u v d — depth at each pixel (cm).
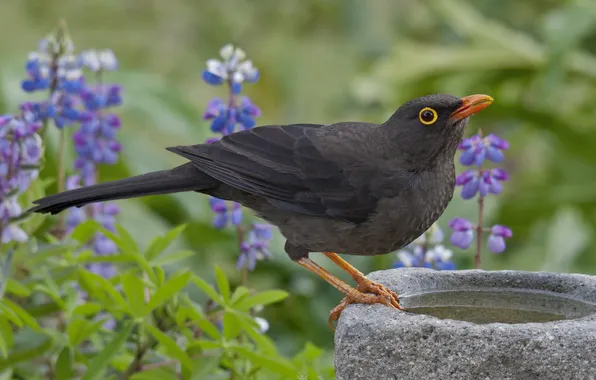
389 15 1833
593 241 1592
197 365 930
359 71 1825
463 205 1391
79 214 1090
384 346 716
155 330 912
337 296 1370
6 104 1455
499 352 693
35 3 1788
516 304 829
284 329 1344
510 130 1758
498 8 1889
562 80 1612
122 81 1605
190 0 1822
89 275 952
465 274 856
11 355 977
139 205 1427
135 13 1814
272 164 905
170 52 1812
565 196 1633
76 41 1794
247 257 1027
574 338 691
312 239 909
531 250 1567
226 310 924
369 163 887
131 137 1541
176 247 1378
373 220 886
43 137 1052
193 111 1631
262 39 1841
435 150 883
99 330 1030
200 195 1475
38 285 977
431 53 1711
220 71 1016
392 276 862
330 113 1819
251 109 1020
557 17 1608
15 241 1018
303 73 1827
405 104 898
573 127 1669
